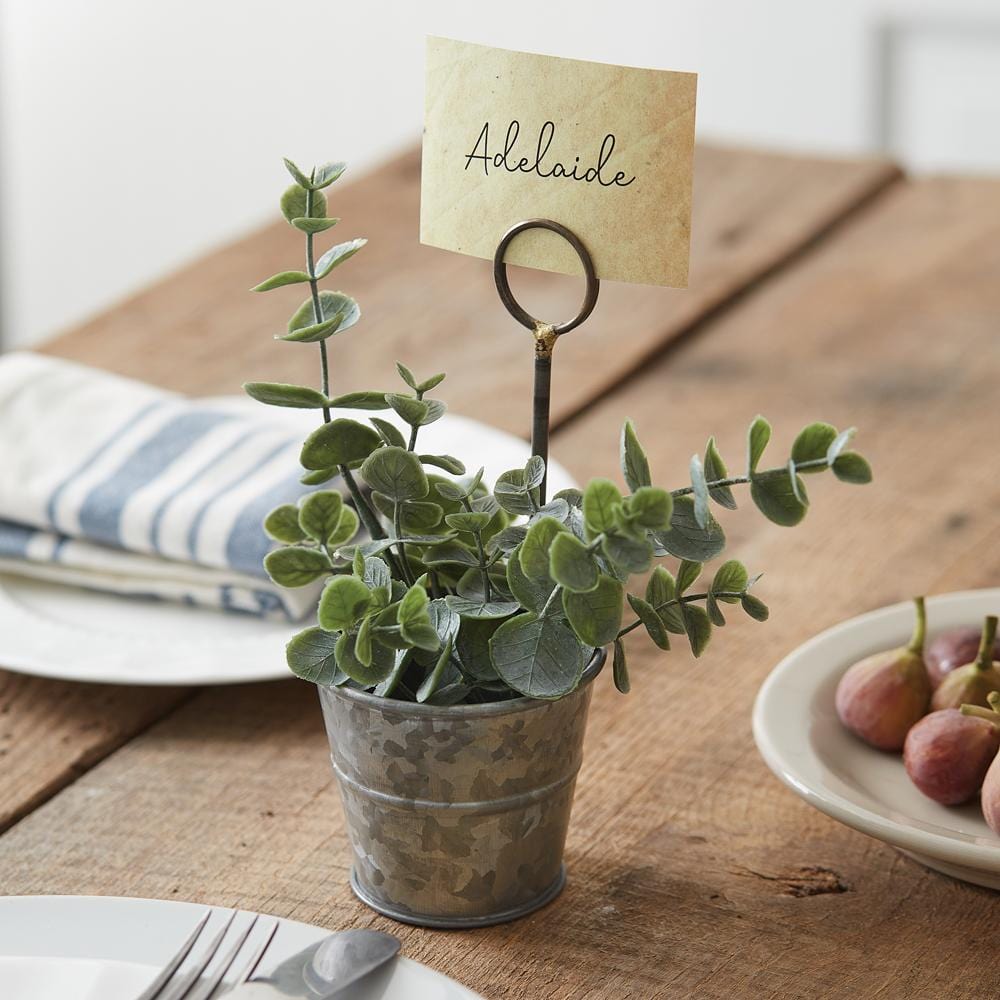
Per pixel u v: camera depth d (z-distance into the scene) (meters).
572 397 1.11
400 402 0.52
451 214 0.55
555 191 0.53
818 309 1.29
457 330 1.24
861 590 0.84
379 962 0.47
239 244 1.43
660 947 0.54
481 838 0.53
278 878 0.59
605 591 0.48
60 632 0.77
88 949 0.49
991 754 0.58
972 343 1.21
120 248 3.24
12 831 0.62
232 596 0.81
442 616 0.50
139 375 1.16
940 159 2.62
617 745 0.69
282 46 2.92
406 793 0.52
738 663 0.76
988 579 0.85
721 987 0.52
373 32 2.84
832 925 0.56
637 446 0.49
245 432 0.90
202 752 0.68
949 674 0.63
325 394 0.52
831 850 0.61
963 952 0.54
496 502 0.55
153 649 0.75
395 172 1.61
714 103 2.74
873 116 2.64
